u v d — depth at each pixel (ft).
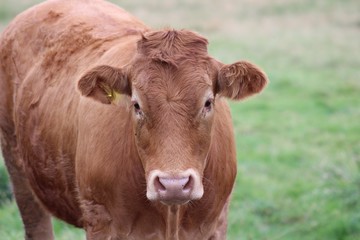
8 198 75.97
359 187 78.74
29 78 51.70
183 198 36.47
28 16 54.54
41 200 51.85
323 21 192.13
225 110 44.39
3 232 66.39
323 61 150.51
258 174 86.99
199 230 43.73
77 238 65.36
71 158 46.16
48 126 48.32
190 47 39.81
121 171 42.01
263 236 71.00
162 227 42.80
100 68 39.55
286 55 155.84
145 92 38.45
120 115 42.50
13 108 54.34
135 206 42.32
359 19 192.75
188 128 37.99
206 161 41.60
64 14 52.34
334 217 73.26
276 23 190.60
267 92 127.95
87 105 44.50
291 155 93.30
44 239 57.82
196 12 204.03
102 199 43.27
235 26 185.88
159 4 214.69
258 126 107.65
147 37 40.16
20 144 52.54
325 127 106.22
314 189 80.53
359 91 129.08
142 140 38.65
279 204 78.13
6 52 55.31
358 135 101.81
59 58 49.73
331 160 89.04
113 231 43.50
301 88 130.52
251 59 150.10
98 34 49.16
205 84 38.78
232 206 77.71
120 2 215.92
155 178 36.73
